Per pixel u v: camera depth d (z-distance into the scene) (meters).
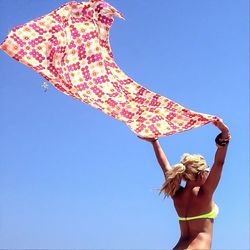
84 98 4.57
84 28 4.75
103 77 4.68
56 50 4.59
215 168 3.94
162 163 4.32
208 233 3.93
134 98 4.59
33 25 4.59
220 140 3.95
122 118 4.53
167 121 4.41
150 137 4.40
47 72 4.52
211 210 3.96
